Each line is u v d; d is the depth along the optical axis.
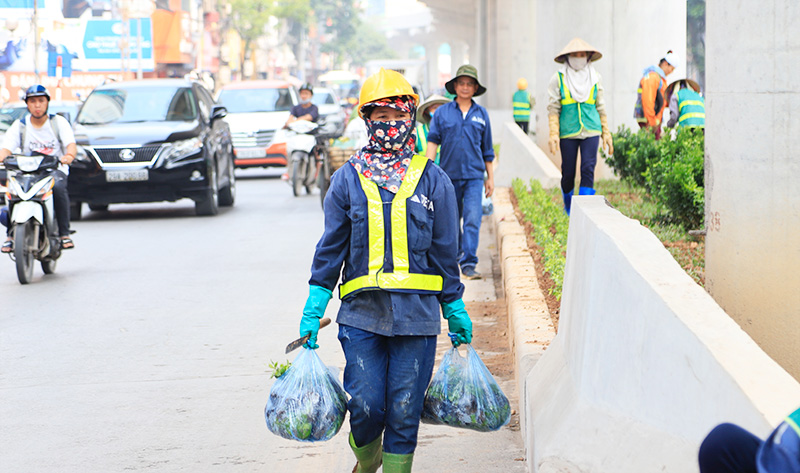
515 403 6.20
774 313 5.36
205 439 5.82
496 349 7.56
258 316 9.06
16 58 61.38
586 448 4.08
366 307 4.21
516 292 7.55
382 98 4.14
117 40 63.94
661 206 10.46
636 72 17.78
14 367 7.47
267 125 24.91
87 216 18.03
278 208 18.41
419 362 4.25
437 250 4.27
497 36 47.66
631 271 4.04
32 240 11.06
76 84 63.81
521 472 5.16
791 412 2.80
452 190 4.27
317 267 4.28
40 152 11.17
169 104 17.80
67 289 10.62
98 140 16.61
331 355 7.64
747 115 5.39
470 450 5.52
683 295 3.75
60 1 62.69
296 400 4.19
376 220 4.17
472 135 10.05
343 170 4.26
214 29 86.75
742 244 5.48
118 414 6.29
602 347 4.30
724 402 3.19
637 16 17.62
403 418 4.27
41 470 5.34
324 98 33.06
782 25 5.16
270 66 114.38
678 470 3.42
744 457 2.71
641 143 13.17
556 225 10.97
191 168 16.72
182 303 9.73
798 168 5.17
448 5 74.31
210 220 16.78
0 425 6.11
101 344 8.13
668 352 3.66
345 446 5.70
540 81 19.97
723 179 5.64
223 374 7.16
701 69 48.19
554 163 19.92
